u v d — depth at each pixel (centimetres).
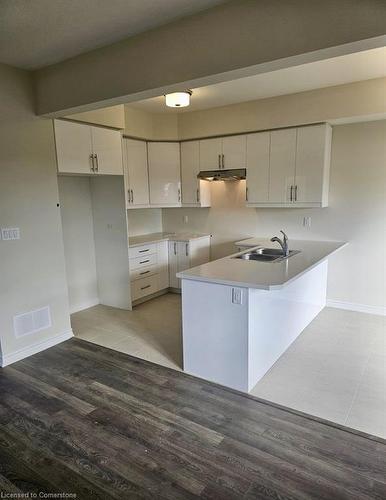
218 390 265
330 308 439
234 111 433
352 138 400
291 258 333
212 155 467
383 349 325
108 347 344
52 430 223
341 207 419
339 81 350
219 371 272
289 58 191
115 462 196
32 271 327
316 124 388
